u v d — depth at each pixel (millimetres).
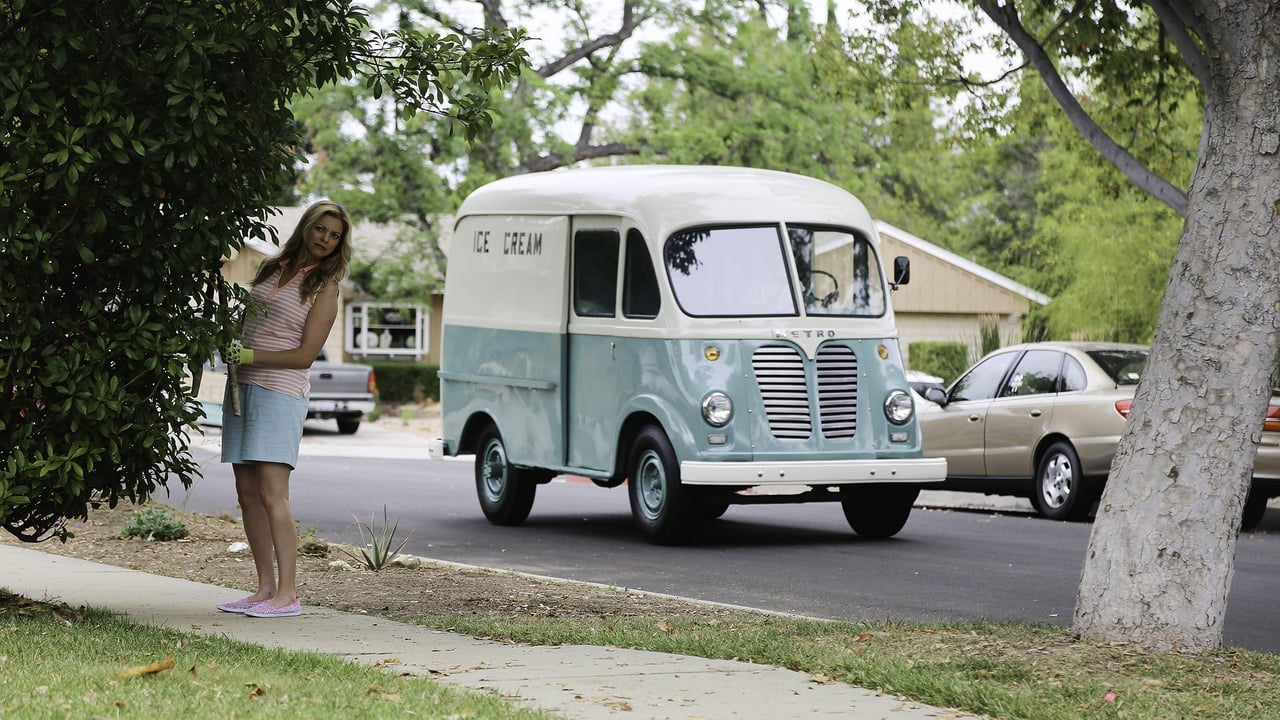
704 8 38188
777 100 39250
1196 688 6785
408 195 37688
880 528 14711
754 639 8109
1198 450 7586
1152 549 7629
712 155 37906
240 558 11945
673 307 14070
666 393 14023
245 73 8266
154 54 7867
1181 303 7672
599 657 7648
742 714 6270
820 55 21422
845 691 6773
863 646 7891
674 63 37812
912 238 40781
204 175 8102
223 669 6746
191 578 10836
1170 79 19844
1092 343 16797
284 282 8797
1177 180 21141
